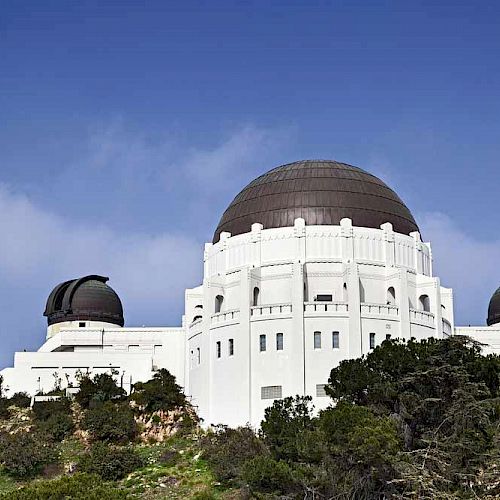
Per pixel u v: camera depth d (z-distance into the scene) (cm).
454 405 6781
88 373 10844
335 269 10156
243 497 7388
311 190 10706
